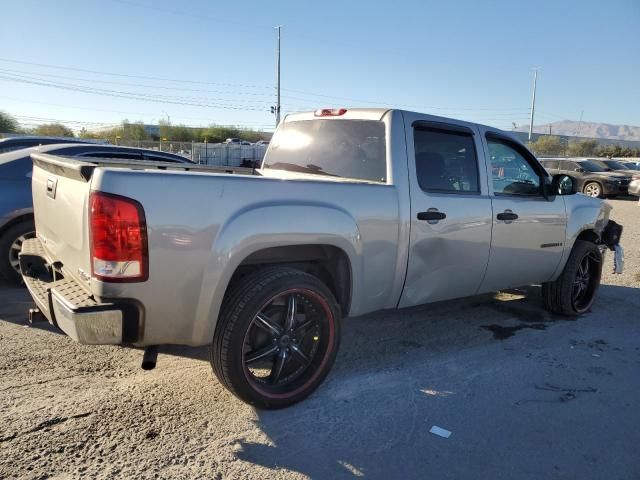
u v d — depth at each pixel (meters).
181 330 3.11
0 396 3.46
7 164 5.76
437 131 4.44
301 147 4.95
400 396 3.79
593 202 5.97
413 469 2.95
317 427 3.32
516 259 5.01
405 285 4.18
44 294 3.39
